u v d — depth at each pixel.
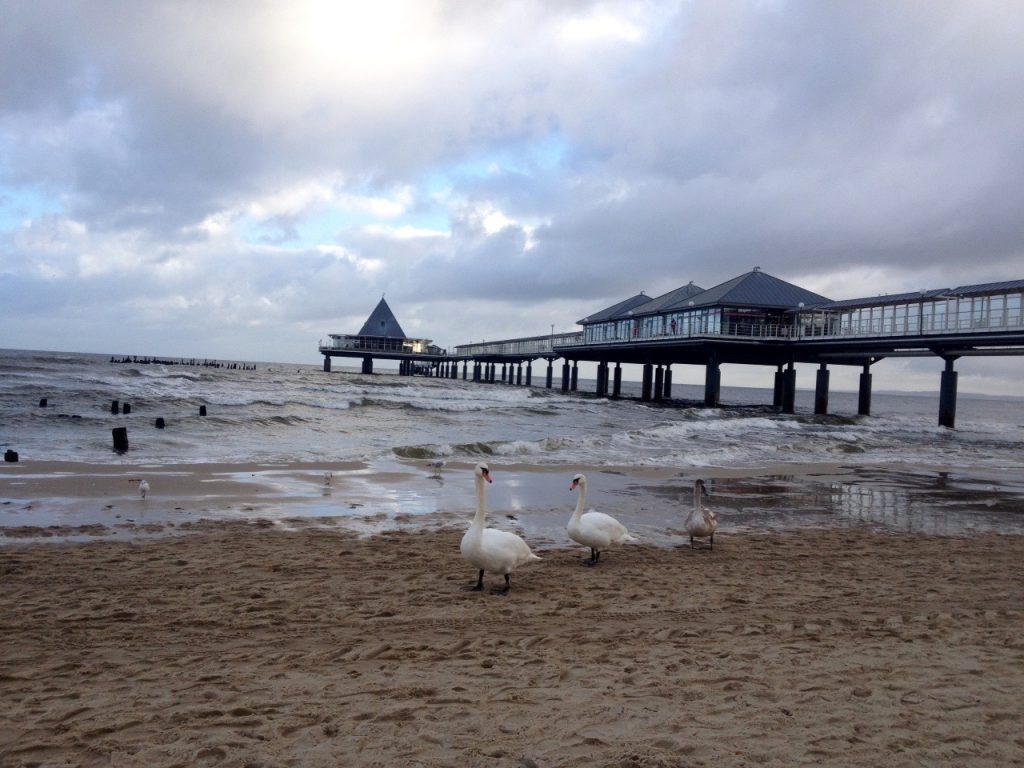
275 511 12.95
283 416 31.95
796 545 11.52
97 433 24.44
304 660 5.87
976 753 4.14
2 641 6.30
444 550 10.36
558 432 32.53
